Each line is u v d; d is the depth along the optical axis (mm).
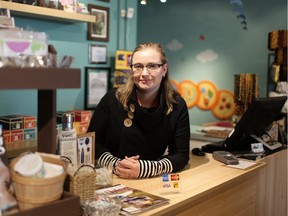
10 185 1029
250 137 2533
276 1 3945
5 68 929
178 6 4660
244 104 3498
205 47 4523
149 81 1841
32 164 1013
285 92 3252
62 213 1033
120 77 3291
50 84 1024
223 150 2447
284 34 3320
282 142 2842
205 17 4477
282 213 2768
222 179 1793
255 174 2178
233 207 1951
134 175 1714
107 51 3355
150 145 1987
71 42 3027
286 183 2771
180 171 1932
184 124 2014
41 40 1068
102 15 3260
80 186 1271
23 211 952
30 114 2816
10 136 2285
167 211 1378
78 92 3141
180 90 4781
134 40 3605
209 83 4543
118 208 1247
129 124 1940
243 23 4195
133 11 3514
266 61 4066
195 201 1593
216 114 4531
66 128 1490
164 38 4824
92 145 1679
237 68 4305
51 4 2600
